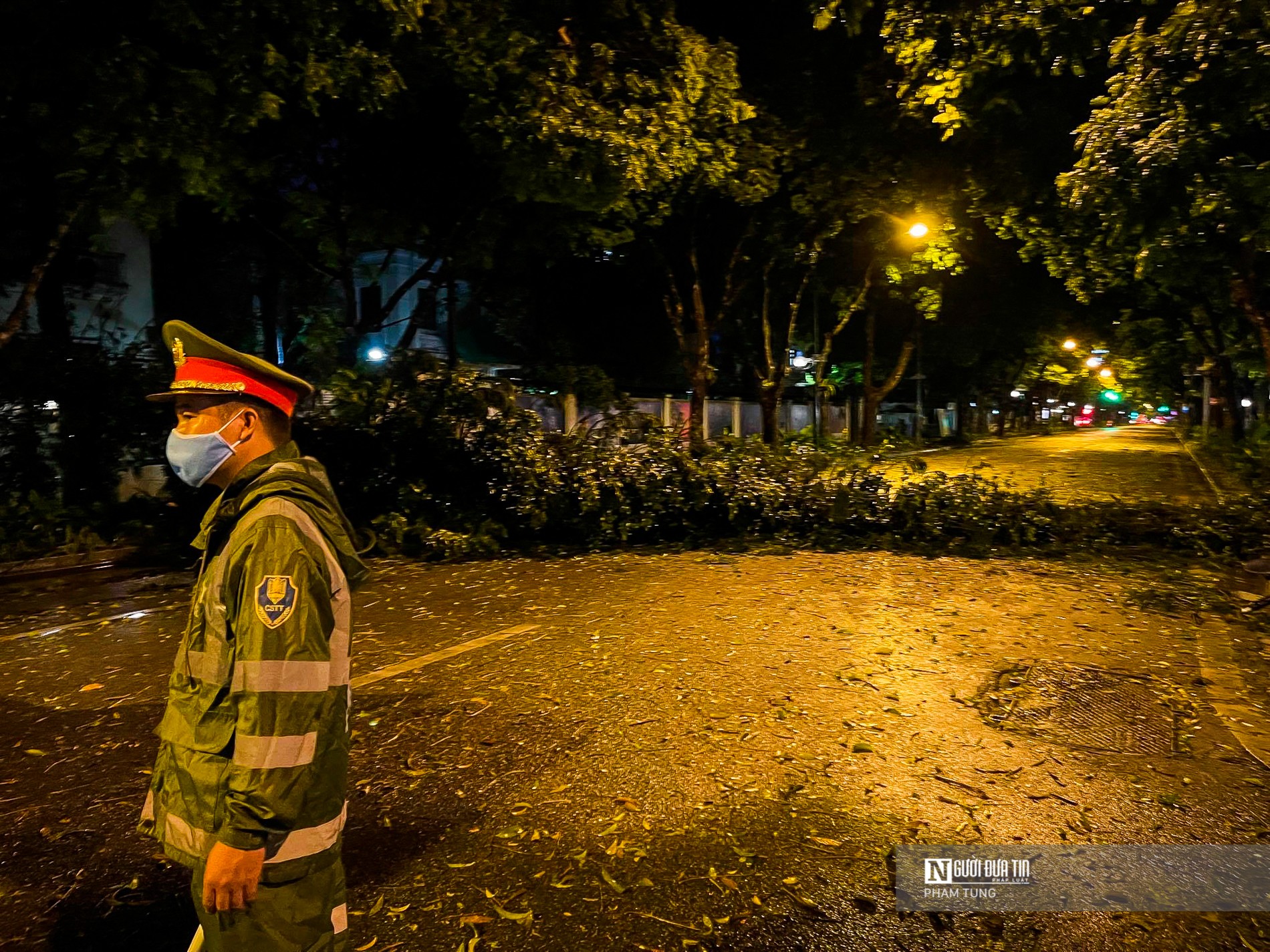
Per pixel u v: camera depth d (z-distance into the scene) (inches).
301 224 695.7
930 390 1851.6
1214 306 1001.5
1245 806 152.3
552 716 196.5
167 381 506.3
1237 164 380.8
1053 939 114.2
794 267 1057.5
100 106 374.6
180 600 331.9
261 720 68.3
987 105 435.8
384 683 221.6
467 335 1284.4
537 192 580.4
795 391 1526.8
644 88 532.4
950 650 249.1
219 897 68.3
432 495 462.9
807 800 154.5
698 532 471.2
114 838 143.0
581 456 472.7
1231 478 823.7
